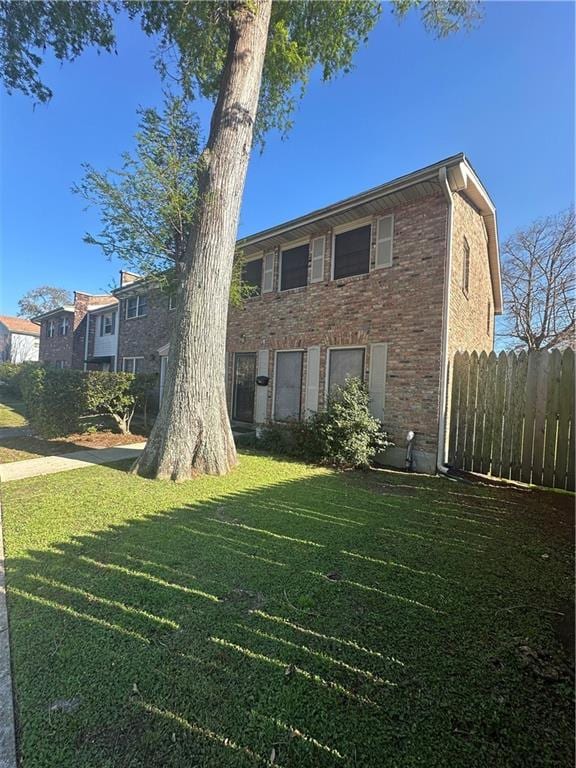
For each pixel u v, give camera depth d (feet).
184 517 12.57
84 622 6.85
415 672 5.76
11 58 22.26
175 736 4.62
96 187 22.59
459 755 4.43
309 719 4.90
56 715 4.90
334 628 6.84
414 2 21.47
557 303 55.93
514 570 9.29
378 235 25.95
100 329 68.08
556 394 18.03
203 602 7.58
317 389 29.40
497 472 20.17
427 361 22.88
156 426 18.74
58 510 13.10
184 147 24.09
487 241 34.76
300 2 24.02
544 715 5.00
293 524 12.16
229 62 19.61
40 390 28.84
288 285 32.96
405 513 13.66
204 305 18.84
